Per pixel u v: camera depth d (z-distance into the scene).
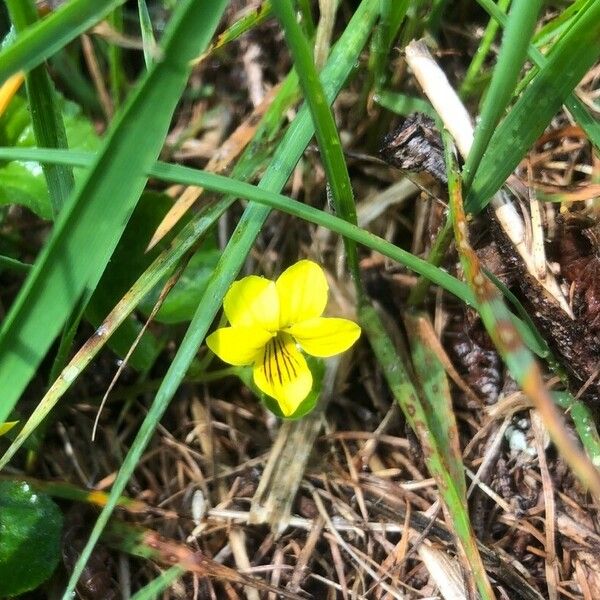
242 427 0.08
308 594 0.07
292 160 0.06
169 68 0.05
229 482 0.08
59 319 0.05
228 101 0.10
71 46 0.09
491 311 0.05
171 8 0.09
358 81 0.09
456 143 0.07
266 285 0.07
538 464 0.08
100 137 0.09
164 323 0.08
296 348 0.07
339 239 0.09
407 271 0.09
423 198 0.08
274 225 0.09
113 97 0.09
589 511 0.08
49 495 0.07
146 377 0.08
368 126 0.09
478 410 0.08
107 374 0.08
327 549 0.08
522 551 0.08
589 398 0.07
